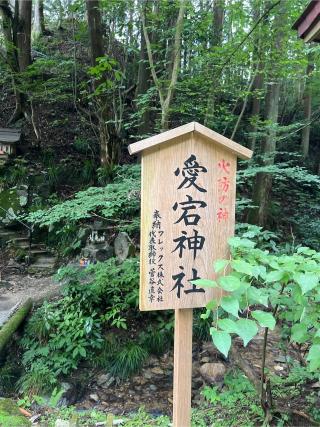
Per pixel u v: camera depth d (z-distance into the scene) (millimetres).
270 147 6840
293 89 11773
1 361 4230
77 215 4238
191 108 6578
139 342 4512
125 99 9078
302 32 3309
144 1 6109
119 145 8031
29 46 9555
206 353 4352
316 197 10008
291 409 2852
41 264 6941
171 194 2137
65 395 3830
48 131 9484
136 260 5301
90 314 4633
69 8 9297
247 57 6238
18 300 5566
